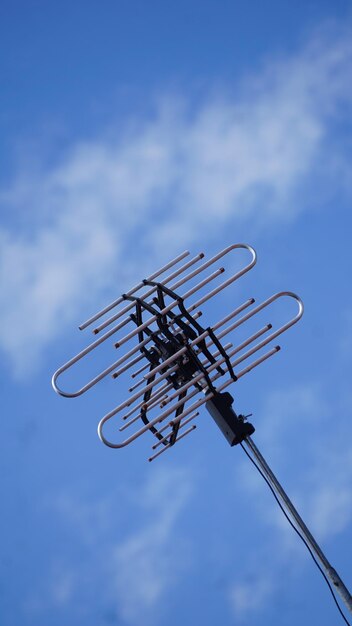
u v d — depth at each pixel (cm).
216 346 479
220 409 476
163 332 481
